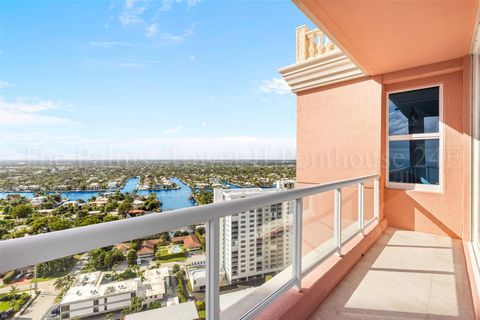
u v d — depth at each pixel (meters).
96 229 0.85
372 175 3.91
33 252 0.71
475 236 3.36
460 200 3.79
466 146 3.54
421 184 4.20
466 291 2.36
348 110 4.76
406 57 3.63
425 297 2.27
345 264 2.73
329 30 2.88
